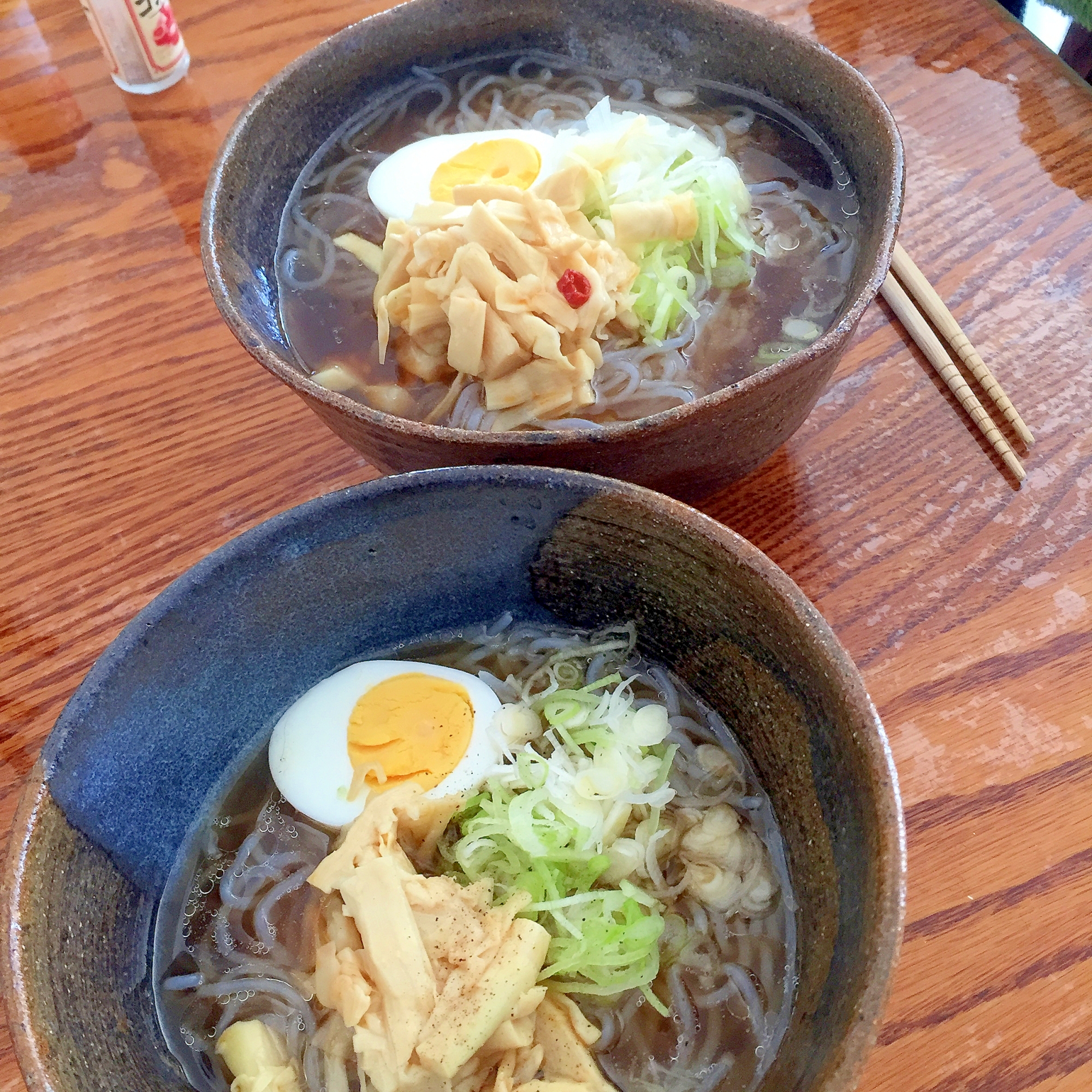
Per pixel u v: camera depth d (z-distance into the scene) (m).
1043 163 0.39
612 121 0.35
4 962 0.22
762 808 0.28
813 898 0.25
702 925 0.27
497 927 0.25
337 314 0.33
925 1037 0.26
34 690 0.32
